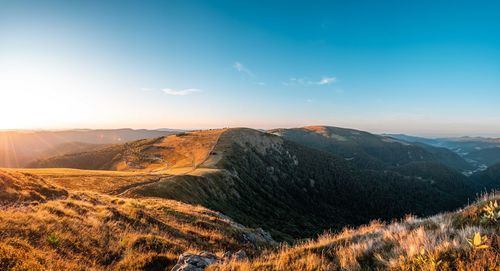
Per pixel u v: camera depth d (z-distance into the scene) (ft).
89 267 28.81
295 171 621.72
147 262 32.48
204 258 29.86
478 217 23.22
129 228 45.14
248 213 282.77
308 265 20.38
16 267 21.40
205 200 219.20
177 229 55.77
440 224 24.23
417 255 16.33
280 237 229.66
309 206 519.60
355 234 30.19
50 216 36.76
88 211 47.39
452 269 14.38
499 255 14.28
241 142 597.52
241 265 22.77
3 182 69.31
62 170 226.58
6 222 30.32
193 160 469.57
